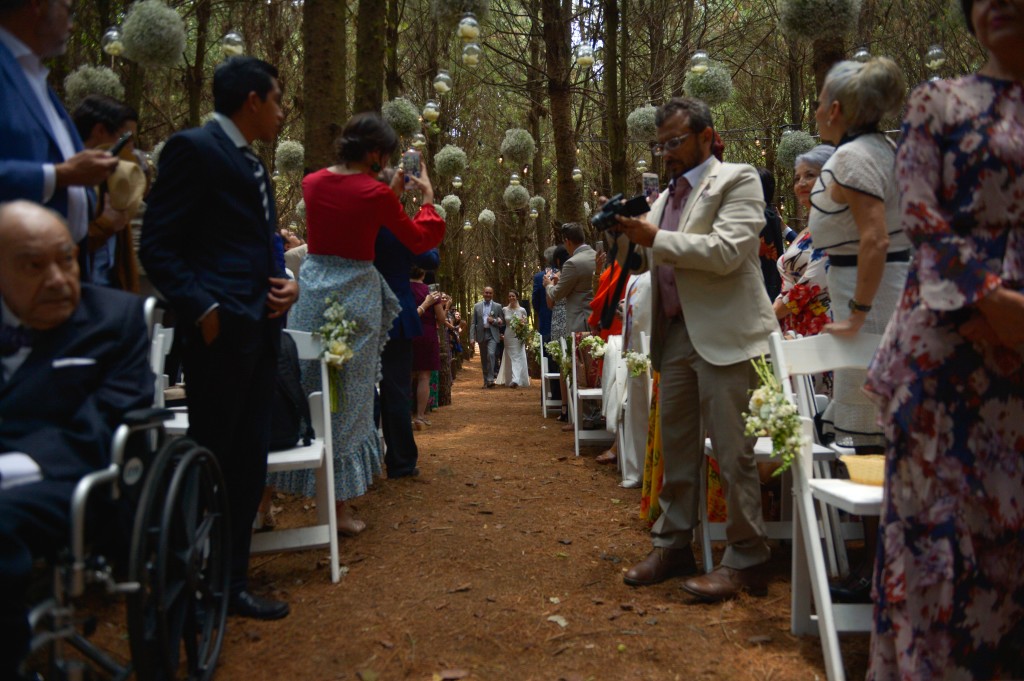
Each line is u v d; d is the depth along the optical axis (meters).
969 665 2.12
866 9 9.37
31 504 1.95
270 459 3.42
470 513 4.70
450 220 16.16
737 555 3.36
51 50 2.71
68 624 1.98
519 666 2.76
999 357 2.08
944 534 2.09
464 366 26.70
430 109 5.02
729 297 3.32
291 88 10.74
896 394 2.18
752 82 14.00
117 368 2.39
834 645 2.59
